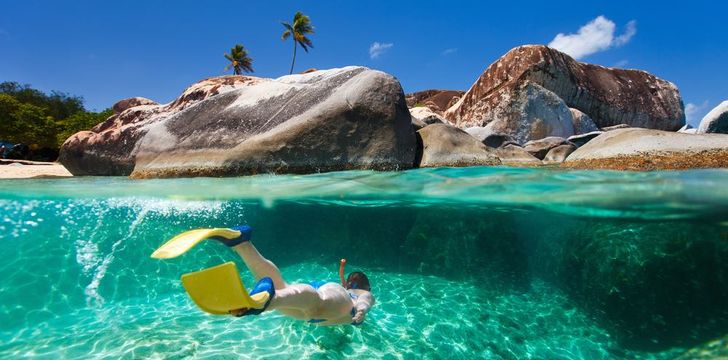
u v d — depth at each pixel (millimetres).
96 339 4500
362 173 7645
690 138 7797
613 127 17688
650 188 5547
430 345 4652
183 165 8422
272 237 9039
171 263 6625
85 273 5871
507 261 7922
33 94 46188
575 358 4539
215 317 5148
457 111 21016
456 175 7117
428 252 8383
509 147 10719
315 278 7043
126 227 6922
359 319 3793
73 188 7004
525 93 18422
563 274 7227
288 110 8617
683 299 5898
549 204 6816
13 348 4305
